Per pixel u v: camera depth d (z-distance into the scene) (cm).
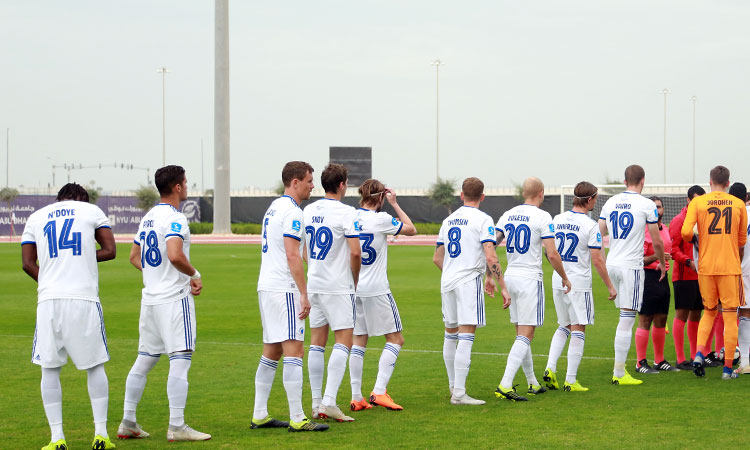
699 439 1127
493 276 1405
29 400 1428
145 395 1488
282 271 1222
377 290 1383
